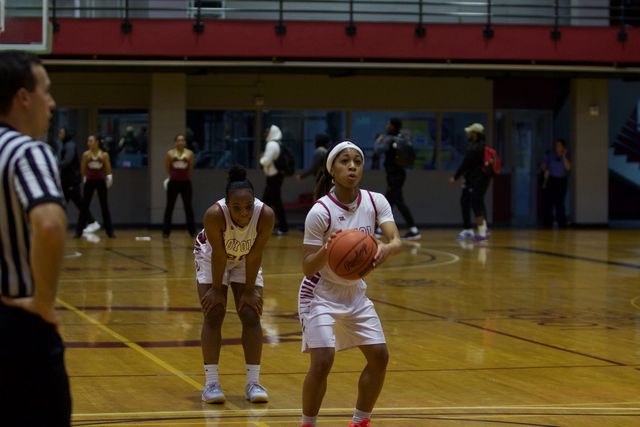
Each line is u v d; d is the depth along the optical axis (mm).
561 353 9609
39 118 4059
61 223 3760
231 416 7000
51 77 26938
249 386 7559
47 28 19312
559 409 7297
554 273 16609
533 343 10156
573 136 27781
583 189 27734
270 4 26922
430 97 28578
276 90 27859
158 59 24141
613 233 25750
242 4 26844
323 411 7156
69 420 4027
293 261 18031
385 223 6402
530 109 29109
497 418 6996
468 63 24906
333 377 8359
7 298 3865
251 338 7566
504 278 15836
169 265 17078
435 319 11680
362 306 6348
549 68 25203
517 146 29375
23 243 3879
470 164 22734
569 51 24953
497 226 28297
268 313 11961
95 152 22609
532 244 22234
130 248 20234
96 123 27250
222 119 27734
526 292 14188
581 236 24656
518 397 7695
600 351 9750
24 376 3859
